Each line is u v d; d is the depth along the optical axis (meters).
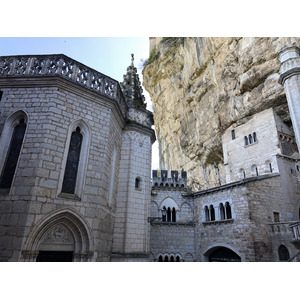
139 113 18.25
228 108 32.75
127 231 14.49
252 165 29.45
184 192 27.59
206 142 36.75
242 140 31.44
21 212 9.65
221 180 36.22
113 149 14.81
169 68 48.22
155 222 24.94
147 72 55.56
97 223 11.48
